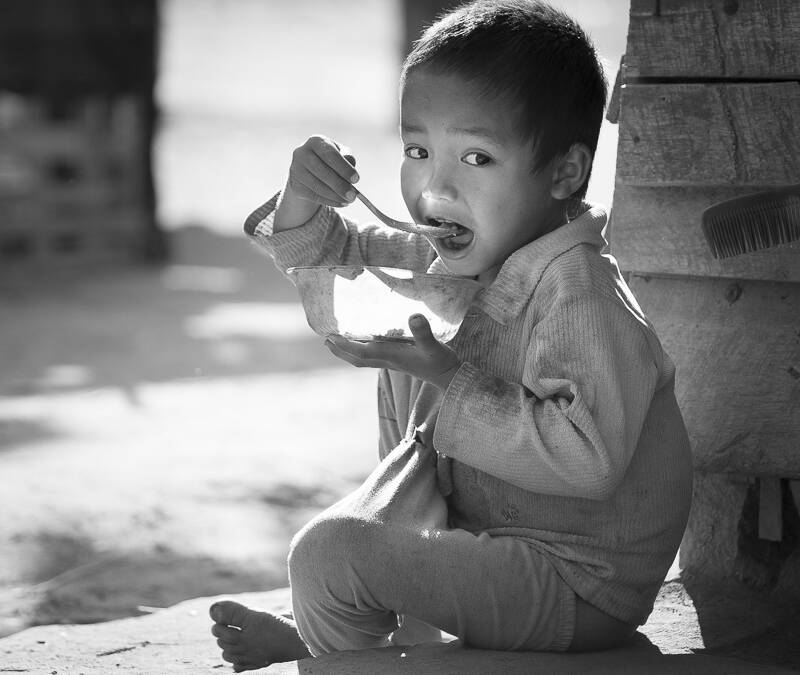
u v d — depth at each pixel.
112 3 16.31
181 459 6.99
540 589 2.75
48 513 5.84
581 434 2.60
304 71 39.62
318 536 2.73
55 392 9.16
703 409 3.46
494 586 2.71
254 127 30.39
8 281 15.27
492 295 2.87
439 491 2.95
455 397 2.71
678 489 2.90
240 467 6.80
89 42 16.28
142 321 12.70
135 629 3.54
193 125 30.47
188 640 3.42
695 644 3.08
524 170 2.86
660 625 3.21
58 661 3.25
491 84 2.80
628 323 2.75
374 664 2.67
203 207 21.80
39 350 11.05
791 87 3.24
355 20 48.59
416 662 2.68
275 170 25.33
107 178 16.83
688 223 3.42
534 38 2.87
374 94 36.69
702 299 3.48
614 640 2.89
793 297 3.36
